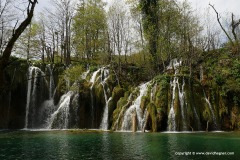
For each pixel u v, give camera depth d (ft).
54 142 68.74
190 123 98.43
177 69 126.52
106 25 168.76
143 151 53.62
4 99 130.31
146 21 145.28
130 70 141.18
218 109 103.76
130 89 120.47
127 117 104.68
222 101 104.78
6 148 59.77
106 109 118.93
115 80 130.11
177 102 99.66
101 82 127.95
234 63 117.70
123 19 160.25
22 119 133.28
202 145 60.64
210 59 129.90
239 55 125.90
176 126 96.84
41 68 139.85
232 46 137.59
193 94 103.14
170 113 98.94
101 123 119.75
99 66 143.33
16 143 67.56
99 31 186.29
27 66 136.46
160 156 48.32
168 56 144.15
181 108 99.66
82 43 181.68
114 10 159.84
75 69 130.21
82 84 128.36
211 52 138.92
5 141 71.72
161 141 68.03
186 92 101.81
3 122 129.70
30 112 133.28
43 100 135.54
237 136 78.28
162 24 144.87
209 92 106.42
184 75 106.22
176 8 147.33
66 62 162.30
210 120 100.27
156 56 139.23
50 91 136.98
